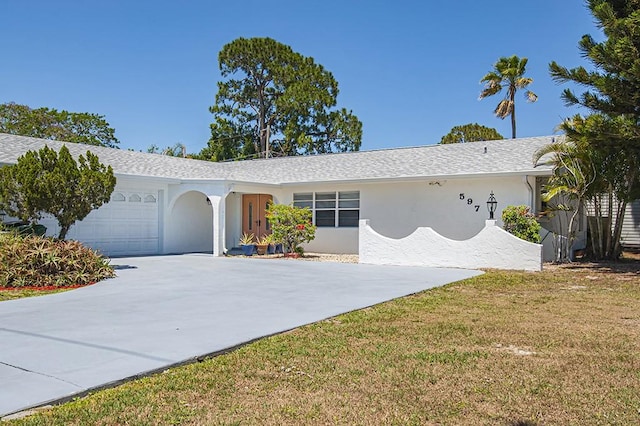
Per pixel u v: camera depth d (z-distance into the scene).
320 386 4.54
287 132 42.53
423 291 10.13
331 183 19.55
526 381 4.65
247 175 22.23
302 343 6.00
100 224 17.28
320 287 10.57
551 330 6.68
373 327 6.86
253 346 5.86
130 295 9.48
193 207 20.38
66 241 12.00
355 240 19.33
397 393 4.36
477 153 18.70
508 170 15.91
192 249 20.30
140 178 17.66
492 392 4.38
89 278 11.27
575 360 5.31
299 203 20.70
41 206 12.01
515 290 10.29
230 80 44.31
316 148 44.00
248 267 14.39
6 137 17.69
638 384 4.57
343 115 44.44
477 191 17.00
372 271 13.48
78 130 43.72
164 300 8.92
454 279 11.85
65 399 4.17
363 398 4.25
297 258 17.75
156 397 4.26
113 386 4.53
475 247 14.36
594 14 13.21
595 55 12.84
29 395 4.21
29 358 5.27
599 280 11.73
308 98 42.09
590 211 18.58
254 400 4.21
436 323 7.12
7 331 6.48
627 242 20.59
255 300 8.95
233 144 44.97
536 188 16.53
